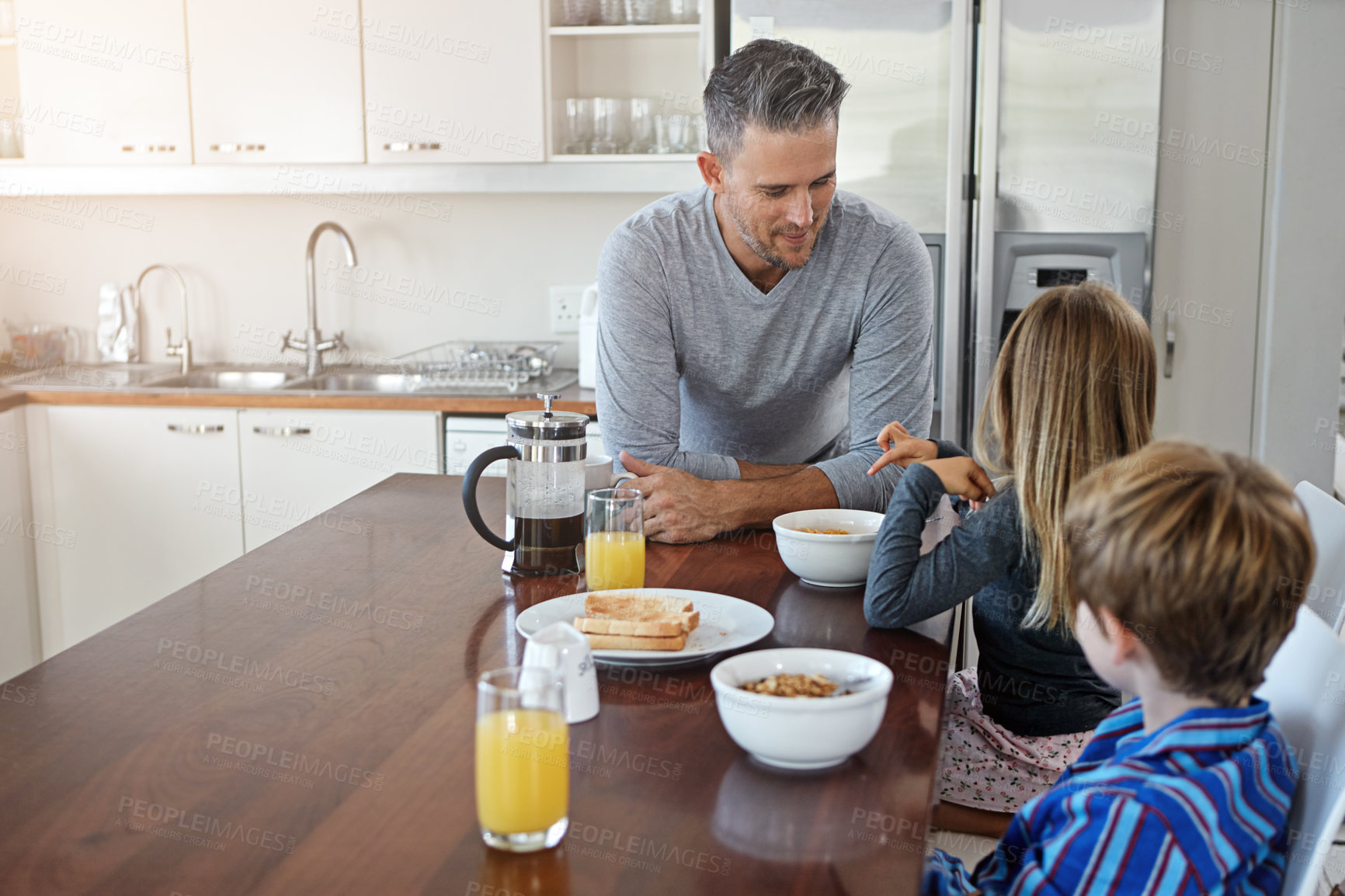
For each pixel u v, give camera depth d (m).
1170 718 0.92
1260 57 2.94
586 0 3.15
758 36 2.88
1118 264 2.89
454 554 1.55
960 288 2.91
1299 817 0.93
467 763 0.93
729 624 1.22
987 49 2.83
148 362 3.75
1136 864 0.81
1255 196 3.01
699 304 1.80
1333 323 3.01
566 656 1.01
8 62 3.58
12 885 0.75
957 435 2.99
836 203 1.80
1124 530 0.88
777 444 2.01
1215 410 3.11
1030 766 1.43
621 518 1.33
